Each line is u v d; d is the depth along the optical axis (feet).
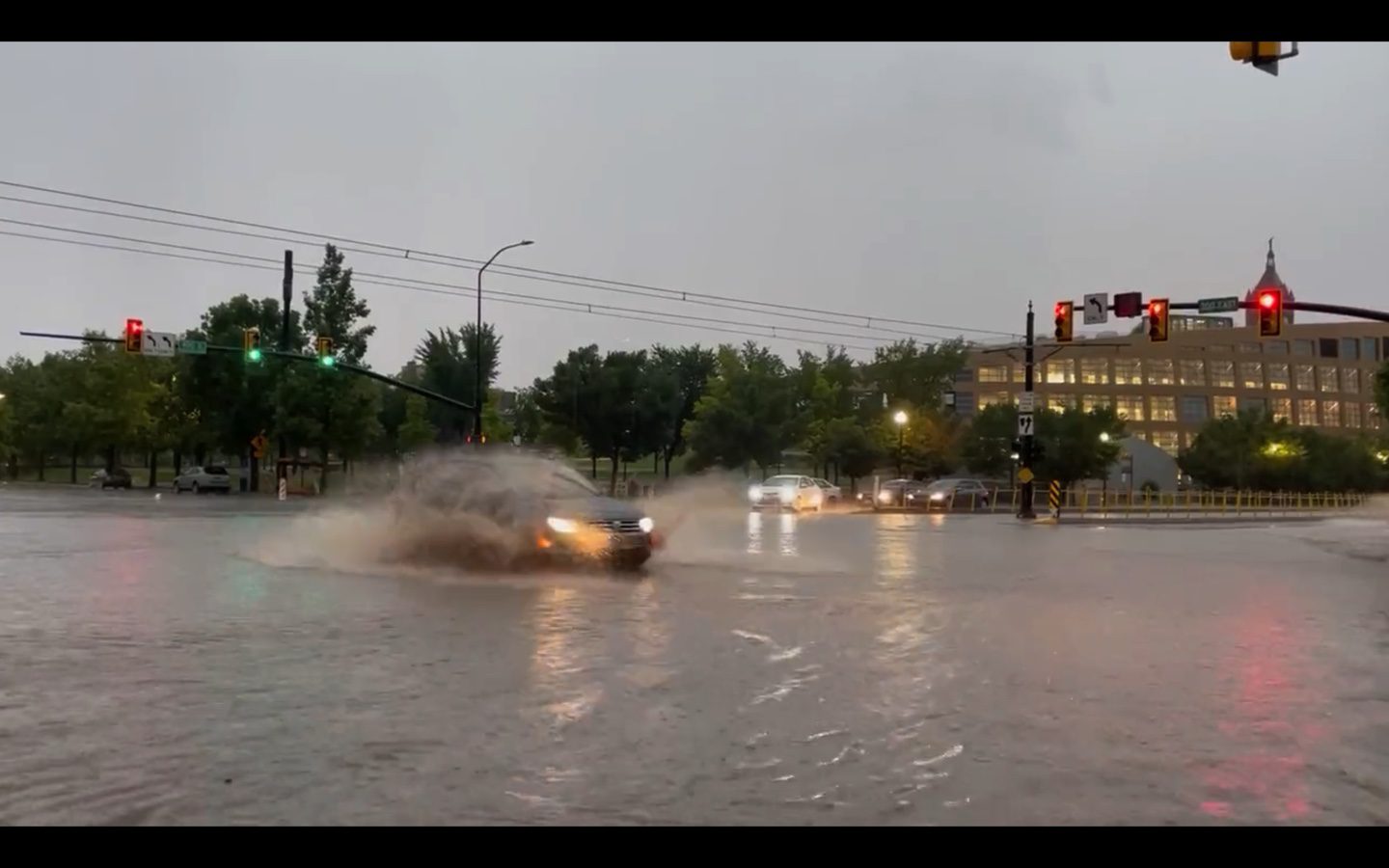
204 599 41.57
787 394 216.13
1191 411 435.53
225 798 17.89
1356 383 463.83
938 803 18.08
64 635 33.27
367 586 45.91
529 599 42.19
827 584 49.49
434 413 233.96
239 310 194.90
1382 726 23.91
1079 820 17.40
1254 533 113.60
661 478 227.81
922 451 224.33
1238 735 22.94
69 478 295.07
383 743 21.18
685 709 24.30
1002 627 37.60
